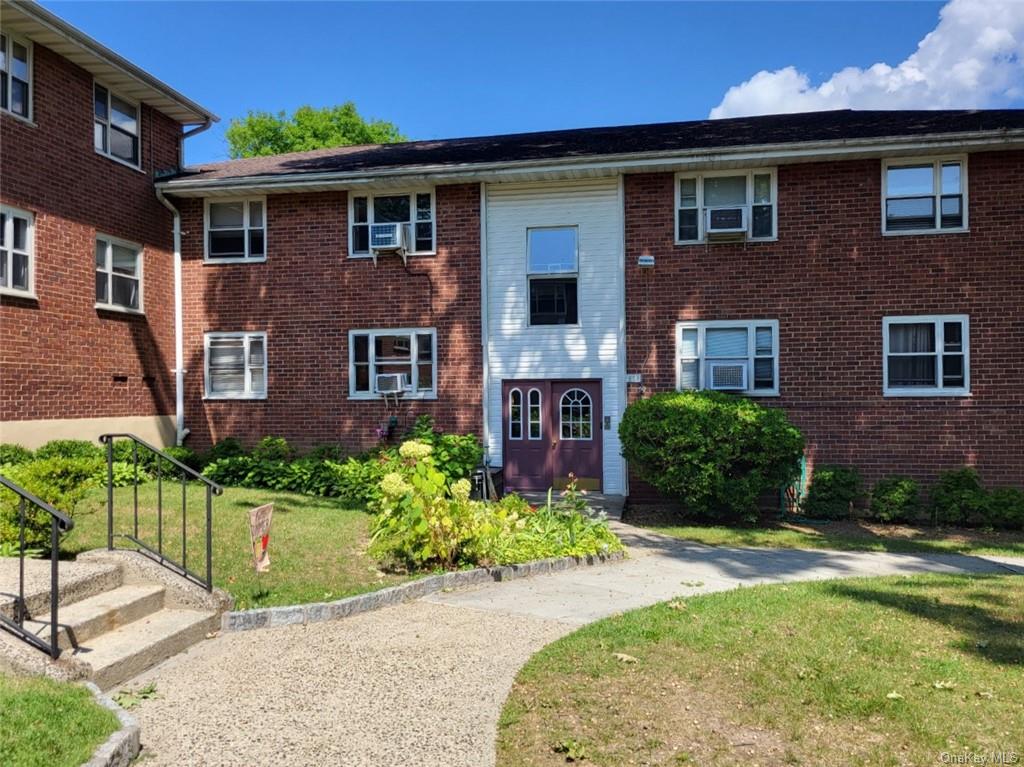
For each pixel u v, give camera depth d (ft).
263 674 14.99
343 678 14.76
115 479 35.76
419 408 45.32
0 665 13.07
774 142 40.27
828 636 16.96
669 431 35.65
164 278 46.60
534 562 24.71
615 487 43.55
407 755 11.54
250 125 115.65
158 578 18.02
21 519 14.71
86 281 39.99
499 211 45.01
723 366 41.81
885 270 40.19
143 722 12.71
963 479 37.70
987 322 39.19
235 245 47.47
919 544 31.73
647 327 42.78
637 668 14.97
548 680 14.42
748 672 14.67
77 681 13.29
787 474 35.88
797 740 11.87
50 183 37.58
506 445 45.09
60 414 38.06
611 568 26.14
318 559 23.49
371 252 45.52
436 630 17.98
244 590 19.84
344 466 39.32
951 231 39.42
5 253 35.12
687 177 42.45
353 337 46.09
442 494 24.40
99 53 38.58
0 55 35.01
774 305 41.32
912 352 40.14
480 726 12.54
